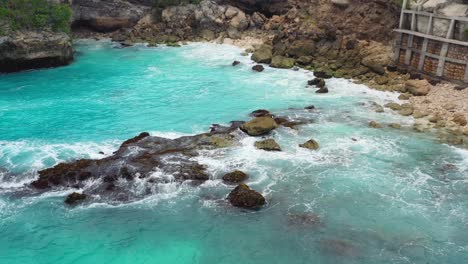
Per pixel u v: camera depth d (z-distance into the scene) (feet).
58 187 71.46
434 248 58.95
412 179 74.08
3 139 87.56
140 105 106.93
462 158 80.28
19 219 64.54
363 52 131.75
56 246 59.72
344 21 142.51
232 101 108.47
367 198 69.15
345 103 105.81
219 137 86.38
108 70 137.49
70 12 152.25
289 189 71.36
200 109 103.65
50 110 103.81
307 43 138.10
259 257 57.88
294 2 178.81
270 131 89.86
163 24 183.52
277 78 125.80
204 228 63.16
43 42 136.15
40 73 134.72
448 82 109.60
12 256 58.03
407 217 64.90
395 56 123.13
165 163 76.07
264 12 186.70
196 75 130.31
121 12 185.68
